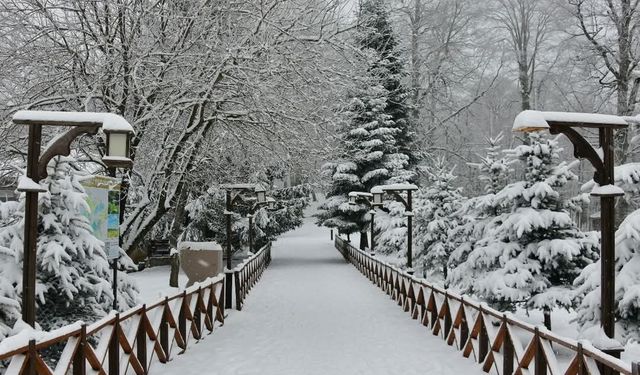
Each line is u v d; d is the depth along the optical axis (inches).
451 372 316.2
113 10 452.1
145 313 295.4
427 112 1739.7
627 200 368.5
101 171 492.4
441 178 786.2
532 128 257.4
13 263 296.0
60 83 458.3
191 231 1042.7
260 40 461.1
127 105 481.7
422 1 1603.1
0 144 441.7
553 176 453.7
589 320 341.4
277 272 1014.4
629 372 161.5
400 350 376.2
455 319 377.4
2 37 450.6
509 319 276.8
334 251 1529.3
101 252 333.4
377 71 557.6
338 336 428.5
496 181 568.4
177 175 508.4
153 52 446.9
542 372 238.4
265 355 361.1
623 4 876.0
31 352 176.7
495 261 453.7
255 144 524.7
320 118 505.7
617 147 813.9
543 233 450.0
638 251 333.4
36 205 257.3
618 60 912.3
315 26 511.5
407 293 552.7
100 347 238.2
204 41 462.0
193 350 373.1
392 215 1107.9
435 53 1699.1
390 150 1259.8
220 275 514.6
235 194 633.6
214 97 459.2
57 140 259.4
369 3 580.4
